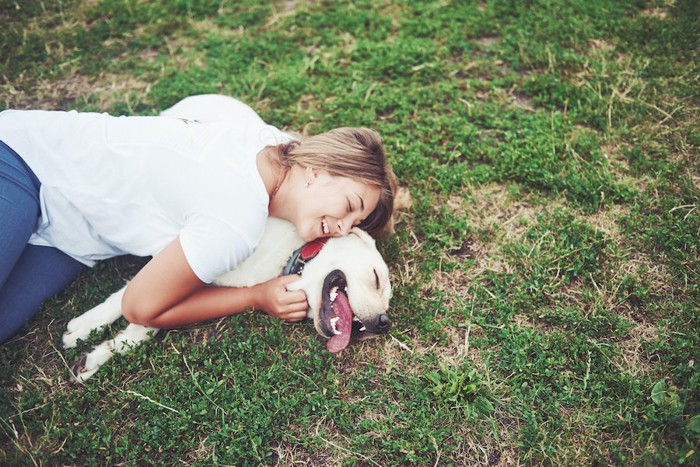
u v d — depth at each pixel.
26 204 2.67
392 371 2.77
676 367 2.70
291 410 2.58
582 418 2.58
